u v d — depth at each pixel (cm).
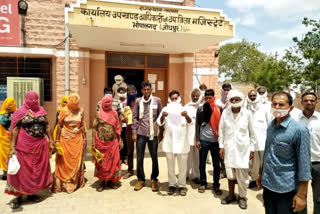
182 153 424
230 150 391
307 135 238
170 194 436
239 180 390
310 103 337
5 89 898
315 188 326
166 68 1057
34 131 394
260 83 2397
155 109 454
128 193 442
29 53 871
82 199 415
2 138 479
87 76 948
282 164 248
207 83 1077
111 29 671
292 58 1598
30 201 406
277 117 250
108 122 448
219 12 727
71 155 448
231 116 395
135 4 669
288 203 249
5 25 856
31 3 898
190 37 755
